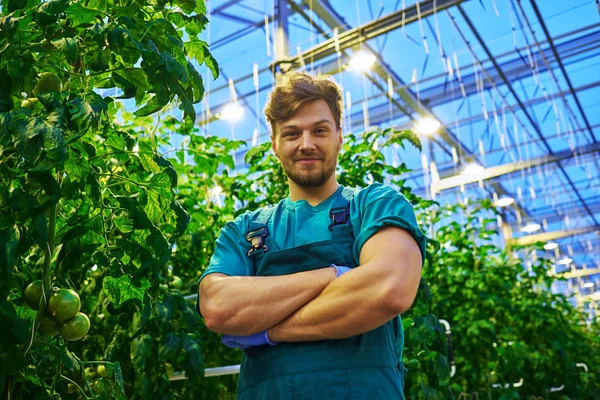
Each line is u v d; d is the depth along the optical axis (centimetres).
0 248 93
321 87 116
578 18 717
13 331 97
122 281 120
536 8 654
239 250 116
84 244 115
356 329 96
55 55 107
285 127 115
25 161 96
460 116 977
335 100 119
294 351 100
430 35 719
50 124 90
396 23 434
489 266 516
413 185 1205
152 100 107
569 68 848
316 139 114
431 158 1022
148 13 119
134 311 208
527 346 538
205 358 284
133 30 107
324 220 113
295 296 100
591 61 827
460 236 481
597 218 1476
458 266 487
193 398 262
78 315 108
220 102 827
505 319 538
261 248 114
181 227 123
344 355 99
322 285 100
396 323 112
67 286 117
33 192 104
